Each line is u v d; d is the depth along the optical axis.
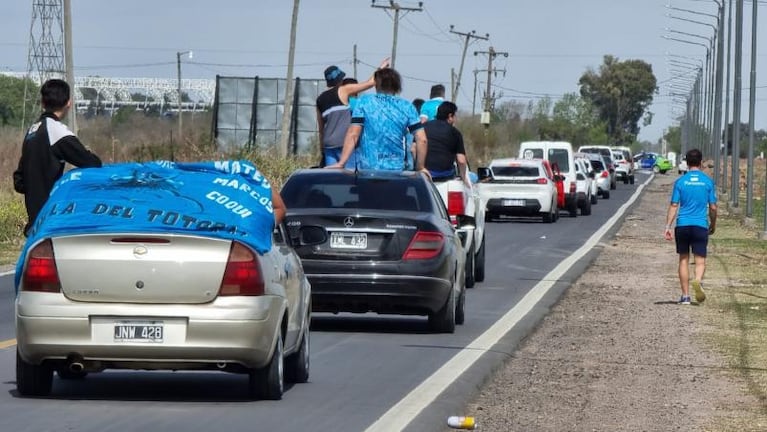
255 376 26.64
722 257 76.50
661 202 156.00
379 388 29.20
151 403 26.44
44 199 29.75
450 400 27.77
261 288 25.42
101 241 25.06
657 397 29.69
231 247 25.28
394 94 42.56
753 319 45.84
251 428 24.19
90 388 28.19
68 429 23.67
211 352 25.05
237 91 130.50
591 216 122.25
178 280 25.00
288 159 110.62
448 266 38.00
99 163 30.17
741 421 26.92
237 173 27.08
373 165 42.25
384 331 39.78
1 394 27.05
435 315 38.91
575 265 66.88
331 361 33.41
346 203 38.31
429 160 49.69
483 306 47.53
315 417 25.47
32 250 25.22
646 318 45.72
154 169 26.81
